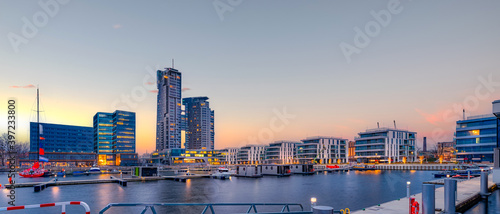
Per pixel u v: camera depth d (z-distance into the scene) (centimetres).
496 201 2466
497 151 3588
